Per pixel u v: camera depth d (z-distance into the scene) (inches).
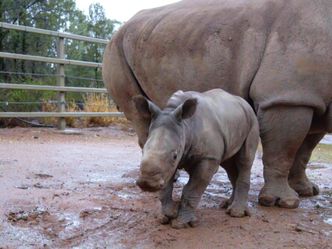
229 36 193.2
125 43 225.1
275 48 182.1
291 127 179.8
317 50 177.9
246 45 189.2
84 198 186.5
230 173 175.0
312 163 309.1
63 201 180.5
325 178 254.8
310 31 179.8
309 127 182.4
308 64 177.3
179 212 153.9
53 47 655.8
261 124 184.2
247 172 168.1
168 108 144.3
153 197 191.8
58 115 432.1
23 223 156.0
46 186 206.2
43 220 159.3
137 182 128.6
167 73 207.9
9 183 207.3
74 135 409.7
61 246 138.6
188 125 142.6
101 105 496.7
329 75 178.7
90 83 734.5
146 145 132.7
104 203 180.1
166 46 207.6
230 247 138.9
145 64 215.2
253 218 165.2
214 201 189.5
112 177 233.5
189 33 202.7
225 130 152.6
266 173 186.2
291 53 179.3
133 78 225.8
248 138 166.2
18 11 586.6
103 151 321.1
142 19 225.3
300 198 202.2
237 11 196.4
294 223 162.1
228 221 160.7
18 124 461.7
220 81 195.2
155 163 128.1
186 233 148.3
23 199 181.2
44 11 633.6
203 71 198.2
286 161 183.6
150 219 161.3
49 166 252.4
